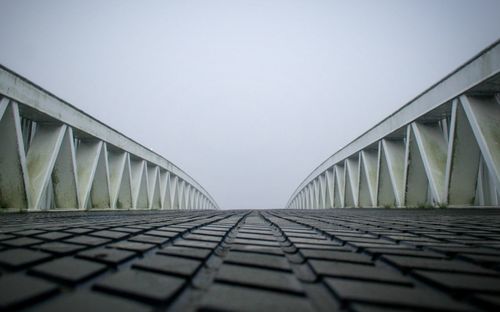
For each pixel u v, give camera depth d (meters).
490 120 12.79
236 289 2.75
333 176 35.16
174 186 41.72
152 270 3.31
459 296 2.72
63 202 18.97
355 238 6.14
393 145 21.53
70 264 3.45
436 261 3.98
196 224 9.12
